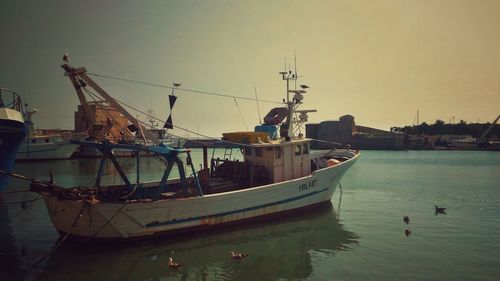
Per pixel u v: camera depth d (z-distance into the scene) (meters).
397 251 11.86
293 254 11.59
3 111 18.28
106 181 30.41
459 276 9.66
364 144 98.94
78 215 11.14
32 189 11.38
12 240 12.66
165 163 13.41
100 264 10.44
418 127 125.44
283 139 16.39
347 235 13.76
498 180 31.78
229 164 16.42
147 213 11.67
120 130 13.02
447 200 21.72
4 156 19.47
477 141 100.25
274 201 14.84
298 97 17.77
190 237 12.73
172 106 12.62
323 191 17.34
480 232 14.20
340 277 9.72
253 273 10.07
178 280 9.53
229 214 13.46
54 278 9.51
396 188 27.00
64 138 53.56
